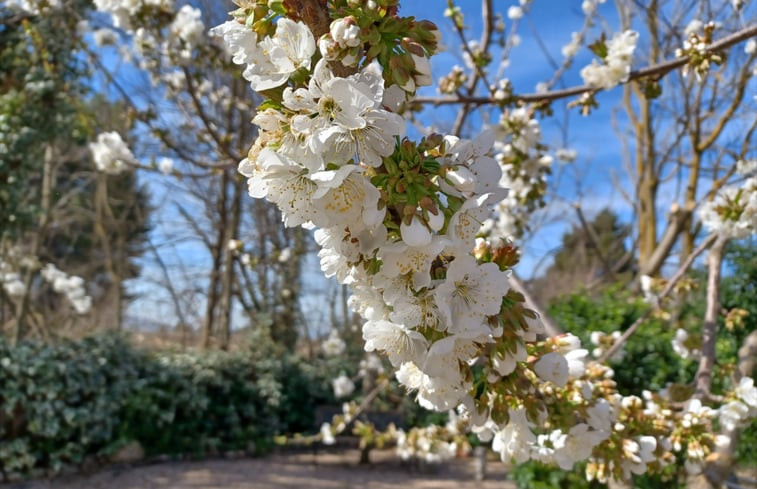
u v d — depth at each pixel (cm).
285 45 102
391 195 102
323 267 120
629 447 189
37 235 856
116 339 816
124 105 788
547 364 149
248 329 1123
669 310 598
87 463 733
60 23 655
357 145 99
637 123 957
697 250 318
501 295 109
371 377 930
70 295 893
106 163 438
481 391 140
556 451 177
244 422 930
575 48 513
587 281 1334
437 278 109
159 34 426
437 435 510
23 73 662
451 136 114
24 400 695
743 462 467
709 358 273
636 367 561
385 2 104
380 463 831
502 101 327
